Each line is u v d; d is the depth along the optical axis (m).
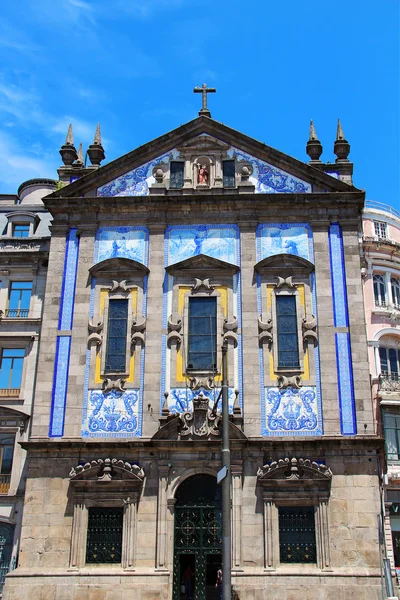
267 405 30.84
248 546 28.75
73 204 34.75
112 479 29.84
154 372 31.58
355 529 28.75
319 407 30.67
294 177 34.91
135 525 29.34
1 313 37.16
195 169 35.47
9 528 33.62
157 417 30.88
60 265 33.91
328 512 28.98
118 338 32.53
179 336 32.12
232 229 33.97
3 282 37.88
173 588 28.70
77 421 31.00
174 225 34.25
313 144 36.09
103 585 28.47
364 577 27.95
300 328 31.98
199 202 34.22
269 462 29.89
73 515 29.59
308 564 28.61
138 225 34.41
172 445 29.91
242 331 32.06
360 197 33.91
